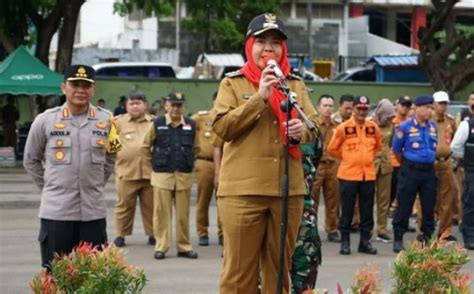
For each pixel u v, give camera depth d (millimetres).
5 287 14711
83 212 10977
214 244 19609
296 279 11961
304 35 78375
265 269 9492
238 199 9172
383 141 20391
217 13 46219
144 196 19078
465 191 19391
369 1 83312
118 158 18938
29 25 43594
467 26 77000
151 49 72062
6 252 18078
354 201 18516
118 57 69562
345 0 79812
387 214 20562
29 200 26828
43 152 11156
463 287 8875
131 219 19125
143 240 19906
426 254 9188
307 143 9812
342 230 18625
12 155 38375
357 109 18484
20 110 43031
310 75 57812
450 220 19922
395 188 22438
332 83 48656
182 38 74938
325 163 20234
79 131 11016
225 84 9320
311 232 12023
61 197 10930
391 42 79438
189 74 63344
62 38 42094
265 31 9172
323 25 79188
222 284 9484
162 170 17500
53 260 9547
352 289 8656
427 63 47125
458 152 19312
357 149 18516
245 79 9328
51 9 42875
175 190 17609
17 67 36688
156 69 55500
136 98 18938
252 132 9141
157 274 16016
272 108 9062
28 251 18203
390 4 83938
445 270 9070
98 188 11125
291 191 9211
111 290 8539
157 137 17531
